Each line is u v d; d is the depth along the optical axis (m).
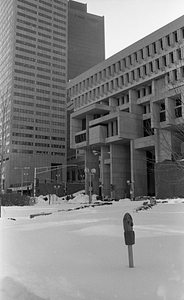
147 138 62.38
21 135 120.50
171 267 5.23
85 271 5.15
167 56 59.47
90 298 3.81
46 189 91.81
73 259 6.21
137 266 5.38
